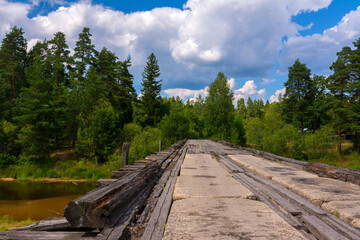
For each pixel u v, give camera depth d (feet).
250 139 154.61
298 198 9.73
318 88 185.78
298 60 168.55
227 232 6.25
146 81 204.54
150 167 15.01
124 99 186.29
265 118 153.69
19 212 57.77
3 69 140.56
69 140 151.53
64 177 104.27
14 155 122.93
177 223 6.98
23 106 125.90
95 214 6.42
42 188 86.22
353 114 123.13
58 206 63.67
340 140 131.23
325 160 119.65
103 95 151.33
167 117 164.76
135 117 201.46
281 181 12.69
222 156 29.96
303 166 17.11
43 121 121.29
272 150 131.44
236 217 7.51
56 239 6.63
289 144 131.23
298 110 164.86
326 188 10.89
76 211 6.52
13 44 147.95
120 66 190.19
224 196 10.25
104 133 118.21
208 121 156.15
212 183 13.06
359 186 11.31
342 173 12.87
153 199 10.05
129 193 8.81
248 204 9.07
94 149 118.21
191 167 19.90
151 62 203.10
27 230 7.21
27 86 157.58
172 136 149.28
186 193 10.64
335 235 6.22
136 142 111.96
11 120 141.28
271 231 6.32
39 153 118.73
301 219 7.69
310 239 6.35
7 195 75.51
